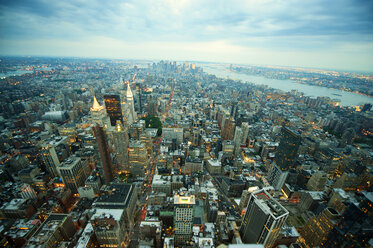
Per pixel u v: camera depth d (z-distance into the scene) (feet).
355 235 555.28
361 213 545.85
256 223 648.38
